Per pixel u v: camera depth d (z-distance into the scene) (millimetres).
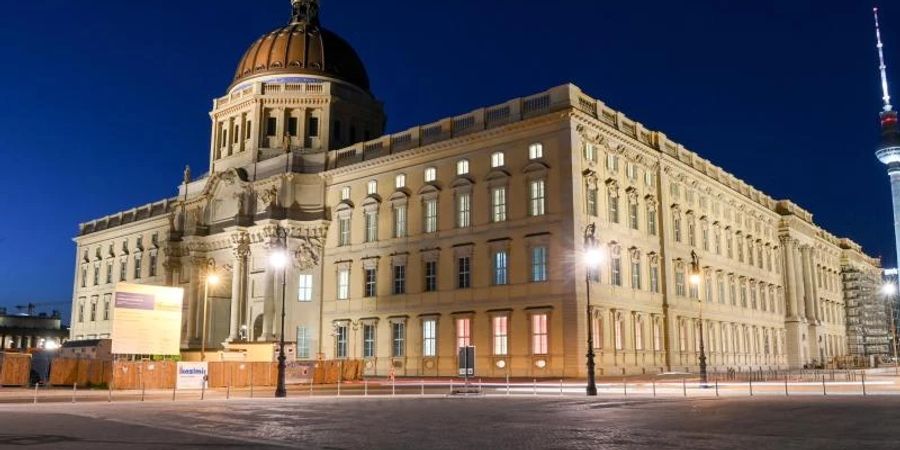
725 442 16391
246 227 72938
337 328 67688
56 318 150625
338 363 56406
